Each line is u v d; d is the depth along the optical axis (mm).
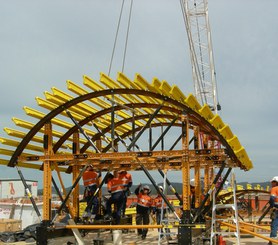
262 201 27781
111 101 11984
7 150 12875
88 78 11438
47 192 12570
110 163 12375
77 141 13992
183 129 11336
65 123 13492
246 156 11930
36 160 12789
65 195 13391
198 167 13961
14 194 34844
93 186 14258
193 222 11203
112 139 12086
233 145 11047
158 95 11516
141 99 12773
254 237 16391
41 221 12398
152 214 19469
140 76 10695
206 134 14820
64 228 12477
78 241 12539
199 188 13984
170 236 14523
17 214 21641
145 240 14742
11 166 13125
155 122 15289
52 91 11688
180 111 12695
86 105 13133
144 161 12234
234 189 11953
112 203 13992
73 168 14148
